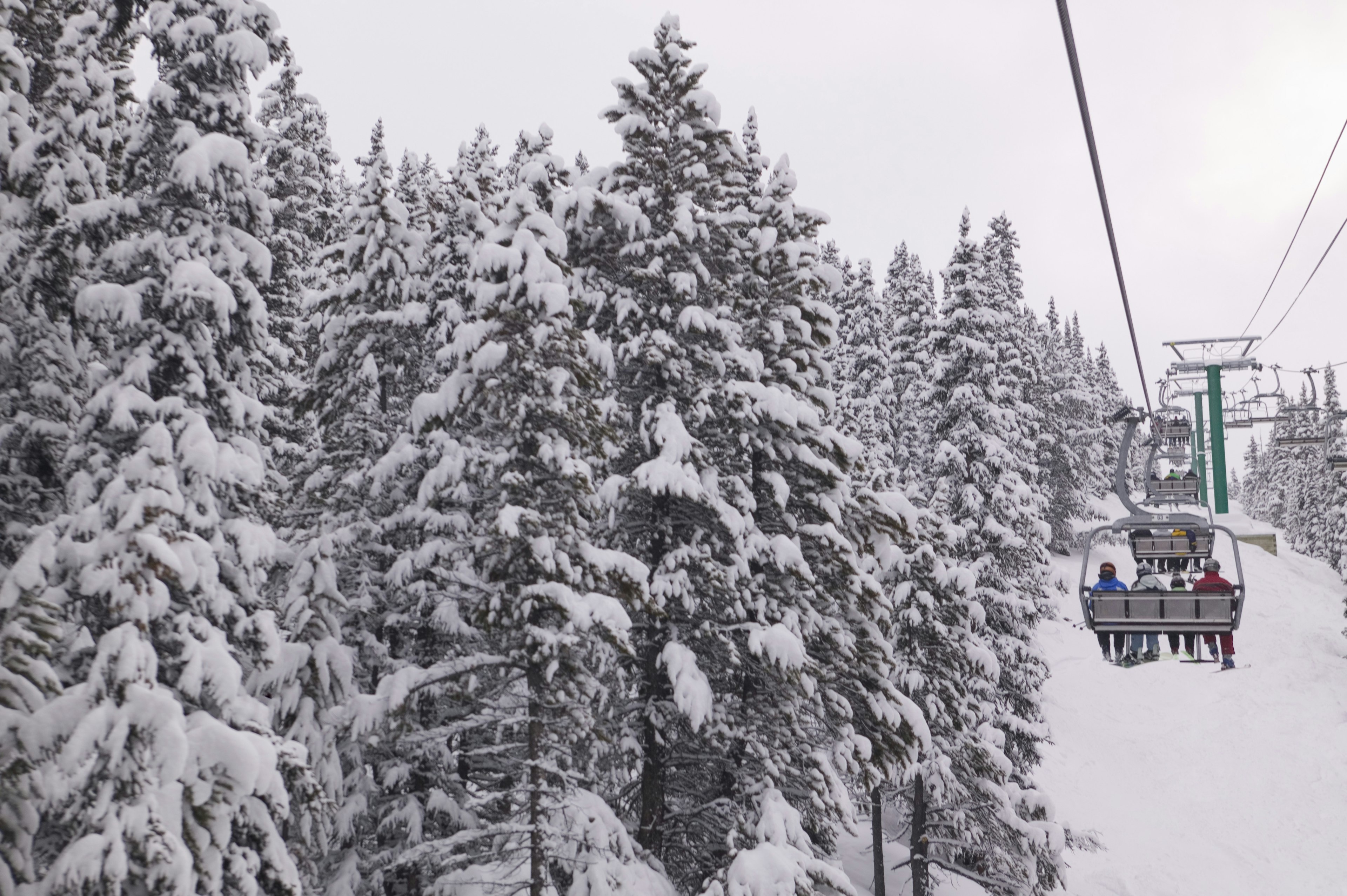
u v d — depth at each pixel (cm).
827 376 1991
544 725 1452
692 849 1741
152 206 1363
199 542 1180
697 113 1845
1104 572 1989
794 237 1994
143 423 1238
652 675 1717
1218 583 1845
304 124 2739
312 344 2133
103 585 1089
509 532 1335
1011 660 2609
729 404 1714
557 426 1466
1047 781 3806
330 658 1470
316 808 1199
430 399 1471
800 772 1739
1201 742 4166
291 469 2103
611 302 1766
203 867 1045
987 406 2717
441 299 1833
